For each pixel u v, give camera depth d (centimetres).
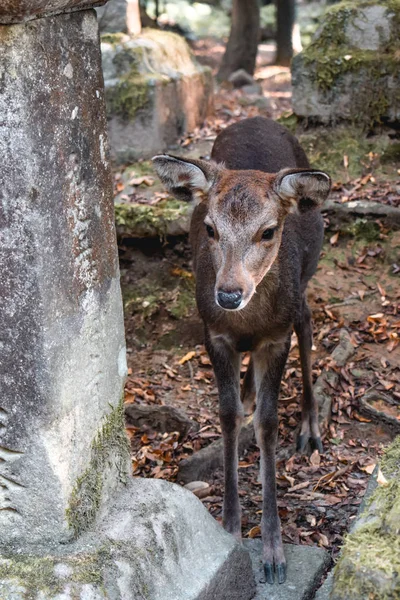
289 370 621
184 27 1842
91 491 362
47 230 324
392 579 302
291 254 482
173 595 351
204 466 525
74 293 345
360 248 705
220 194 437
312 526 470
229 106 1077
